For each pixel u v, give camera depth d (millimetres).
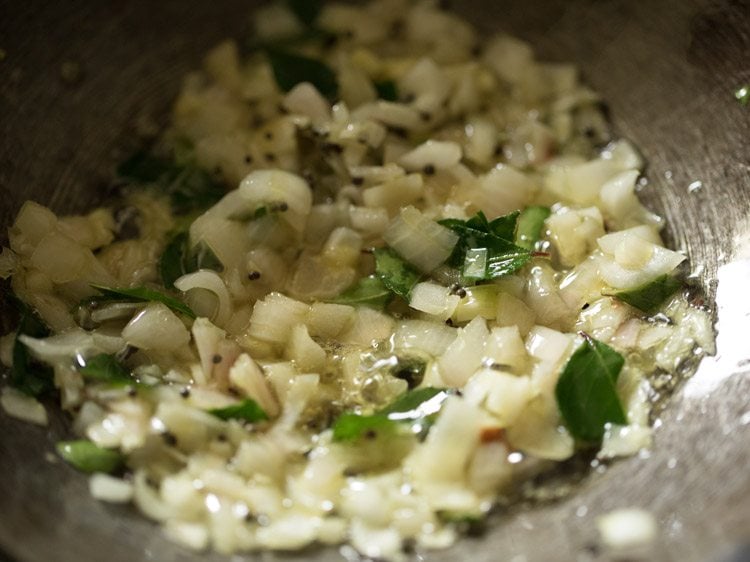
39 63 268
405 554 213
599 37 285
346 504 219
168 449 225
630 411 231
